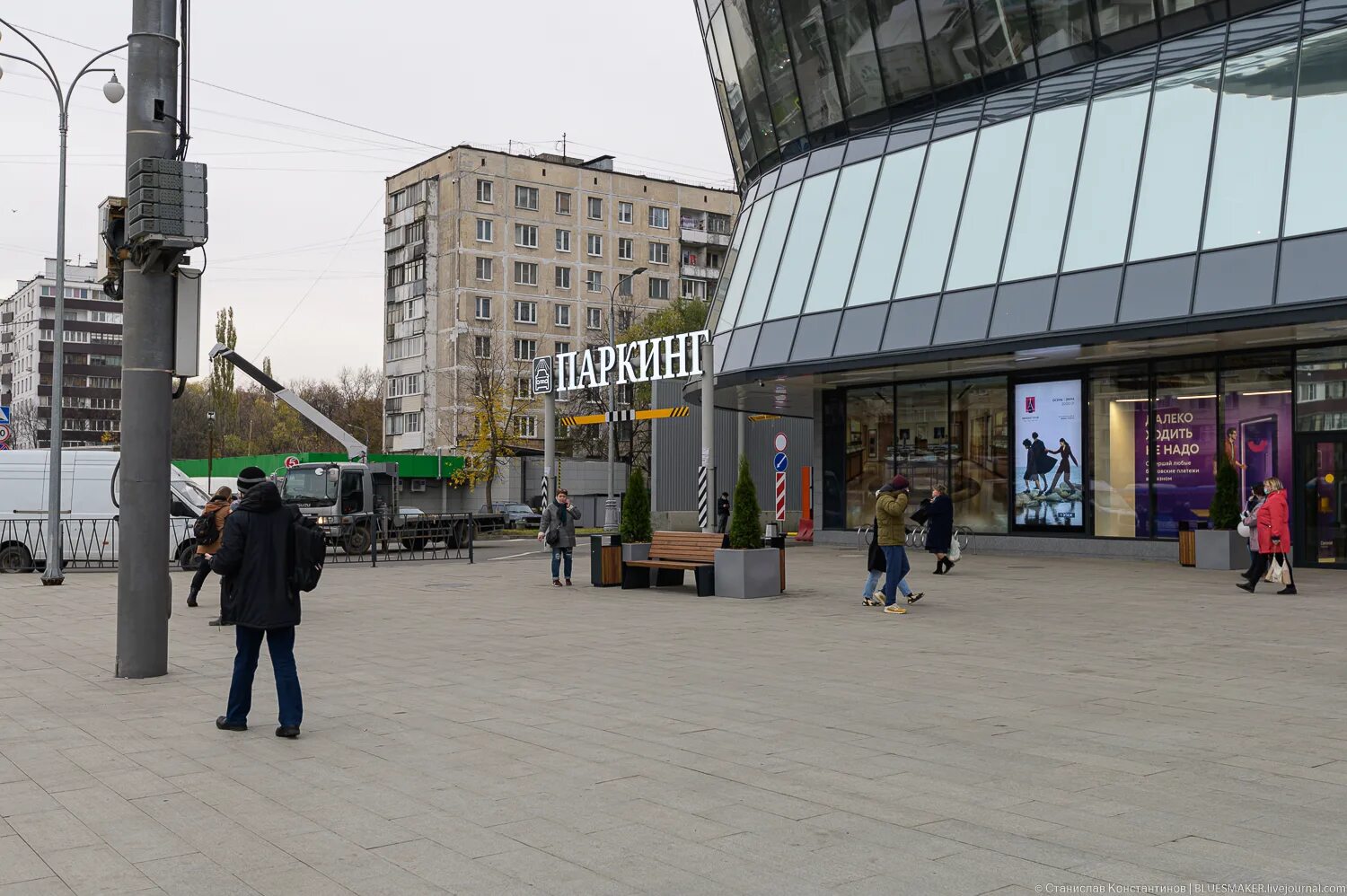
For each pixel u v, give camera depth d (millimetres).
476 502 61781
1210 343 22312
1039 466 26984
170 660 11375
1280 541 17219
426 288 75875
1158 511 24844
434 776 6551
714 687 9570
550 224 78125
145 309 10336
